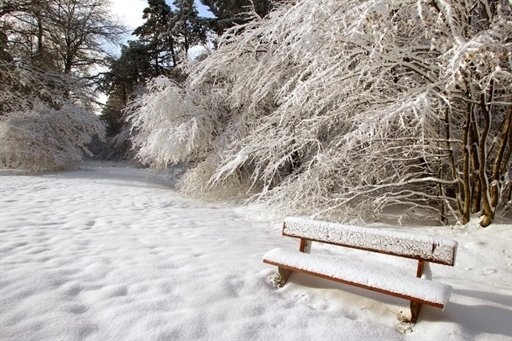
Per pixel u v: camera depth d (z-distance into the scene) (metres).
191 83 8.84
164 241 4.28
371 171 5.99
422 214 6.09
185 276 3.00
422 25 4.38
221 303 2.56
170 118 8.98
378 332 2.30
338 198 5.72
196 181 9.42
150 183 12.48
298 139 6.63
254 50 7.89
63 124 15.02
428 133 5.38
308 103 5.75
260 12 14.77
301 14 4.89
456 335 2.25
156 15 26.66
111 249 3.76
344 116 6.08
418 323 2.40
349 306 2.62
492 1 4.74
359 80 4.99
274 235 5.17
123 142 26.08
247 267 3.29
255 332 2.22
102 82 26.58
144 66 26.64
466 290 3.11
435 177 5.68
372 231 2.69
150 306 2.47
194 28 23.20
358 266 2.63
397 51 4.60
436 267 3.90
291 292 2.84
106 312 2.38
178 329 2.21
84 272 3.04
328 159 6.04
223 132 9.06
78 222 5.15
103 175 14.52
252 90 8.31
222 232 5.07
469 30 4.38
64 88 16.56
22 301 2.46
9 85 15.10
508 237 4.26
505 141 4.60
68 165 15.89
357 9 4.32
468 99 4.38
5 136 12.93
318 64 5.31
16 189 8.45
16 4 15.15
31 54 16.25
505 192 5.33
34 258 3.33
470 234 4.61
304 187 6.26
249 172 9.50
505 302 2.87
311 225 2.96
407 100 4.50
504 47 3.70
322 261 2.73
